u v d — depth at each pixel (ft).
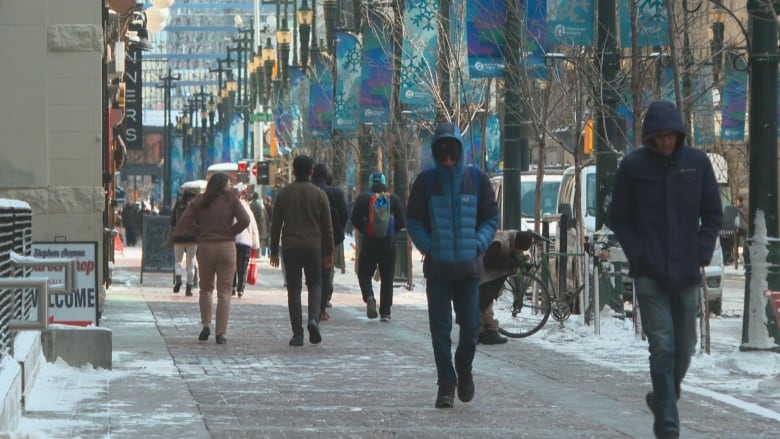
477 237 103.40
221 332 155.53
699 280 84.12
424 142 345.92
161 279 311.06
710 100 242.99
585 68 207.00
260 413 99.40
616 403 107.45
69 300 132.98
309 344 156.87
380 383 119.85
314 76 416.26
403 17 293.64
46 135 180.34
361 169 364.99
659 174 84.02
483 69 227.20
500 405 105.91
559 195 249.55
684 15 193.26
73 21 180.45
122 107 377.91
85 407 99.55
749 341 131.64
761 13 135.64
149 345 150.10
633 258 83.97
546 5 223.92
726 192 396.37
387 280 193.16
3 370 87.40
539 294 172.24
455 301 104.73
